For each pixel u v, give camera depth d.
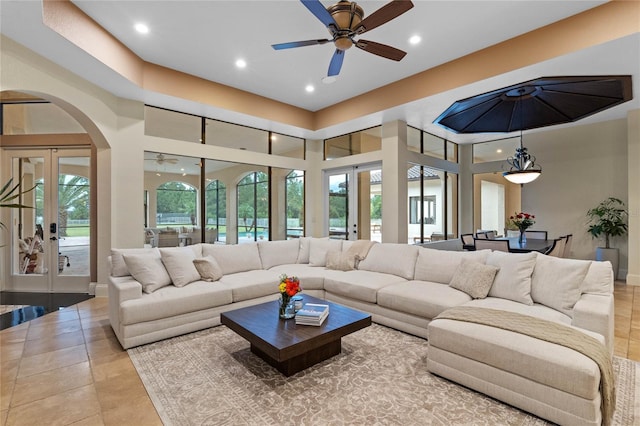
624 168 5.76
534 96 4.35
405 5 2.28
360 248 4.48
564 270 2.69
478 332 2.15
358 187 6.49
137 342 2.86
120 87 4.06
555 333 2.02
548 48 3.33
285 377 2.35
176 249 3.66
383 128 5.64
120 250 3.38
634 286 4.98
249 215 6.16
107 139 4.20
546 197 6.60
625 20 2.90
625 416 1.90
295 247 4.98
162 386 2.25
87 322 3.52
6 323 3.48
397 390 2.18
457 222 7.54
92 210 4.78
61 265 4.95
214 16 3.21
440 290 3.19
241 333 2.49
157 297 3.03
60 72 3.45
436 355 2.35
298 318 2.54
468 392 2.15
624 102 4.37
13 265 4.95
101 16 3.20
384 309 3.38
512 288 2.89
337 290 3.85
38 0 2.50
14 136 4.85
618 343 2.93
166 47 3.81
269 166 6.30
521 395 1.92
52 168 4.91
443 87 4.21
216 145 5.55
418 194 6.47
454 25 3.34
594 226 5.80
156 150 4.77
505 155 7.16
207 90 4.73
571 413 1.74
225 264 4.08
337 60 3.09
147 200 4.96
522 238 5.21
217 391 2.18
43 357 2.68
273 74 4.56
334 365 2.53
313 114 6.20
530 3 2.99
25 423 1.87
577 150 6.24
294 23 3.34
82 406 2.03
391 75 4.58
